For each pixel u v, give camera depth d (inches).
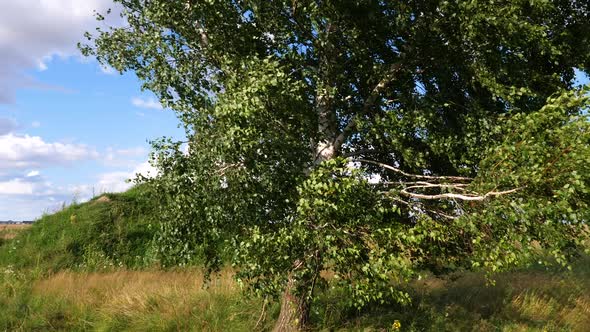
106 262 647.1
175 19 302.4
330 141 311.7
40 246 681.6
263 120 234.7
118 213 754.8
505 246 218.1
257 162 233.6
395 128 273.4
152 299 416.2
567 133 191.6
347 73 314.3
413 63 287.7
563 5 274.5
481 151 262.8
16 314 419.8
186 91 278.1
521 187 204.1
